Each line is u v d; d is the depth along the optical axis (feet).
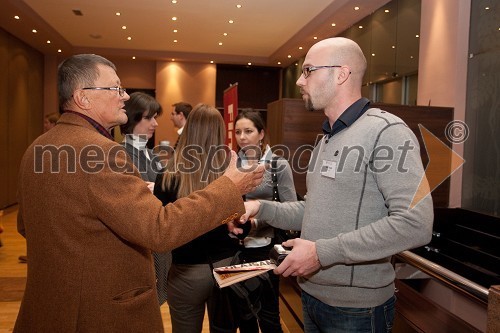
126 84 36.50
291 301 9.09
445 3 13.01
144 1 21.06
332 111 4.35
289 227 5.17
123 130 8.39
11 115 26.40
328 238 4.06
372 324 4.12
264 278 6.10
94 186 3.40
